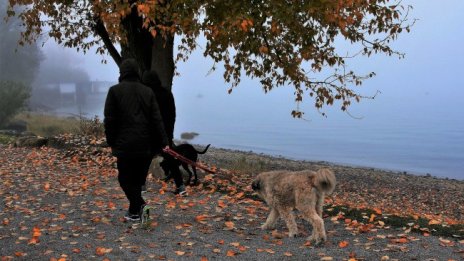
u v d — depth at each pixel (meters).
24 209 7.66
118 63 15.91
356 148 56.38
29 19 15.34
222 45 10.92
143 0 9.93
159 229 6.57
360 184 17.97
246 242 6.05
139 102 6.22
